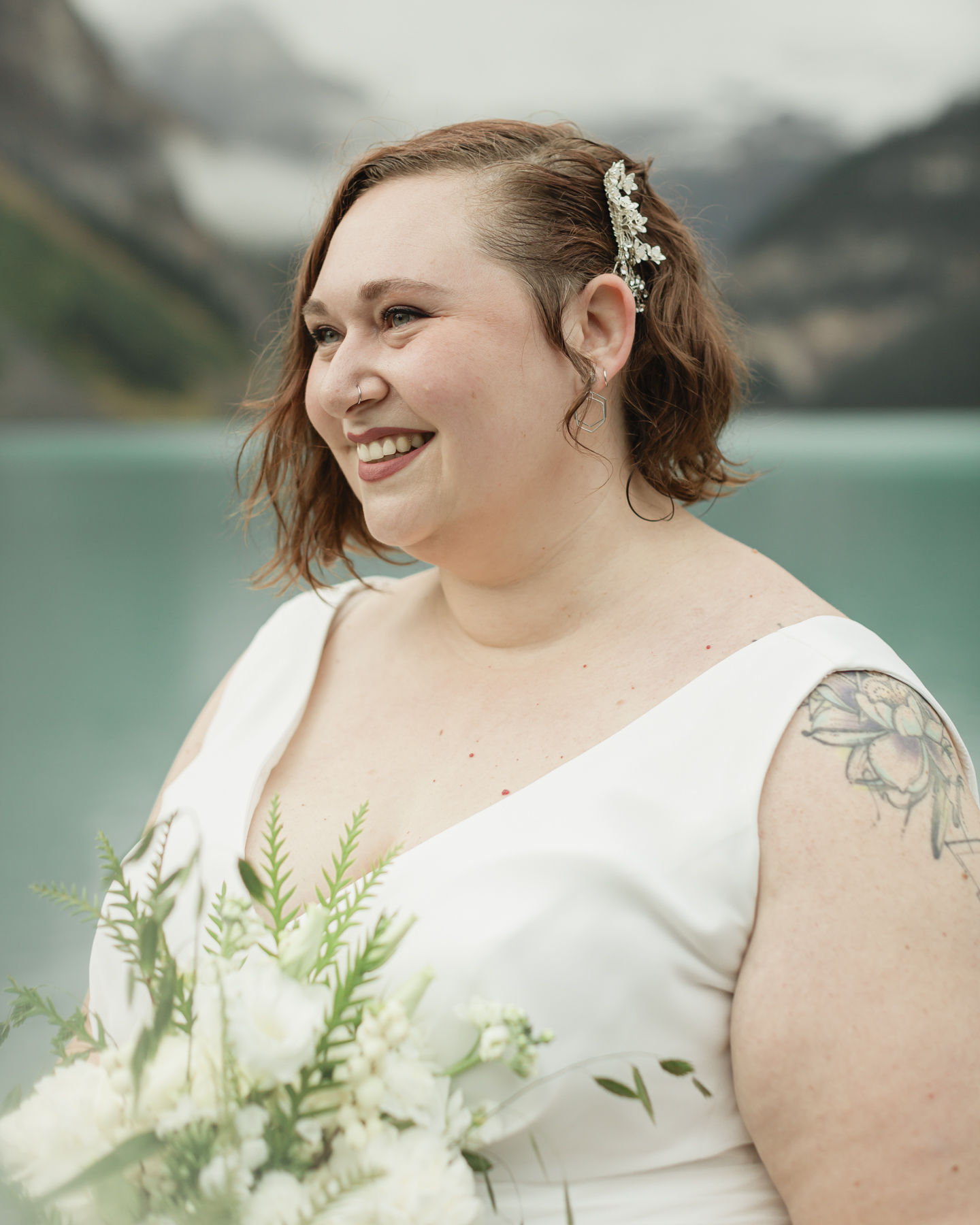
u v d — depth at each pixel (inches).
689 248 46.8
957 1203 30.0
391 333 40.1
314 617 51.1
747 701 35.7
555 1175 34.2
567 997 33.4
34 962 116.3
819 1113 31.6
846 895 32.3
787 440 1190.3
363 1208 29.2
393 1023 31.1
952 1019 30.9
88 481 746.8
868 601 314.5
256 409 52.4
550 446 40.6
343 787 43.1
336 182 47.2
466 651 44.7
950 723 37.0
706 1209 34.3
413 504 40.8
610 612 41.6
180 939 40.9
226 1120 29.6
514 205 40.2
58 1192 29.2
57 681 250.7
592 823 34.9
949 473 746.2
